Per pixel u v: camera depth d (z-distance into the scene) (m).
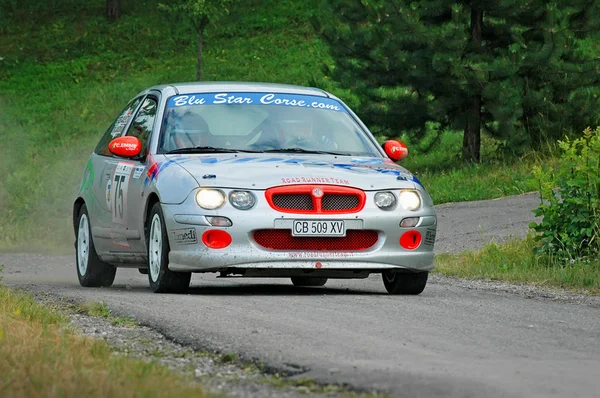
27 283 34.88
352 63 78.19
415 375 14.86
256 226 26.47
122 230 30.97
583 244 37.66
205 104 30.89
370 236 27.30
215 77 117.94
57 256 56.66
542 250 38.03
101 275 34.06
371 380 14.48
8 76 125.12
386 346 17.88
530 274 34.91
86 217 34.53
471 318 22.38
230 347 17.91
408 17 72.25
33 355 15.48
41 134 105.19
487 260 39.88
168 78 119.25
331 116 31.39
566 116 73.88
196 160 28.48
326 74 79.31
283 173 27.30
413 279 28.38
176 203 27.20
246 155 28.88
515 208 57.81
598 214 36.97
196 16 99.38
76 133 105.50
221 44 128.88
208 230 26.56
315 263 26.72
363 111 77.44
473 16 76.19
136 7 144.62
